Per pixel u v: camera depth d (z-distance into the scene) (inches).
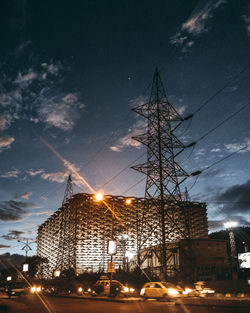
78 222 4940.9
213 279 1819.6
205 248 2861.7
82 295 1492.4
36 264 5118.1
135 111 1878.7
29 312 665.0
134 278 1978.3
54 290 1987.0
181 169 1706.4
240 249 3914.9
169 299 965.8
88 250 4817.9
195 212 4173.2
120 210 5039.4
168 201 1717.5
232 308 641.0
